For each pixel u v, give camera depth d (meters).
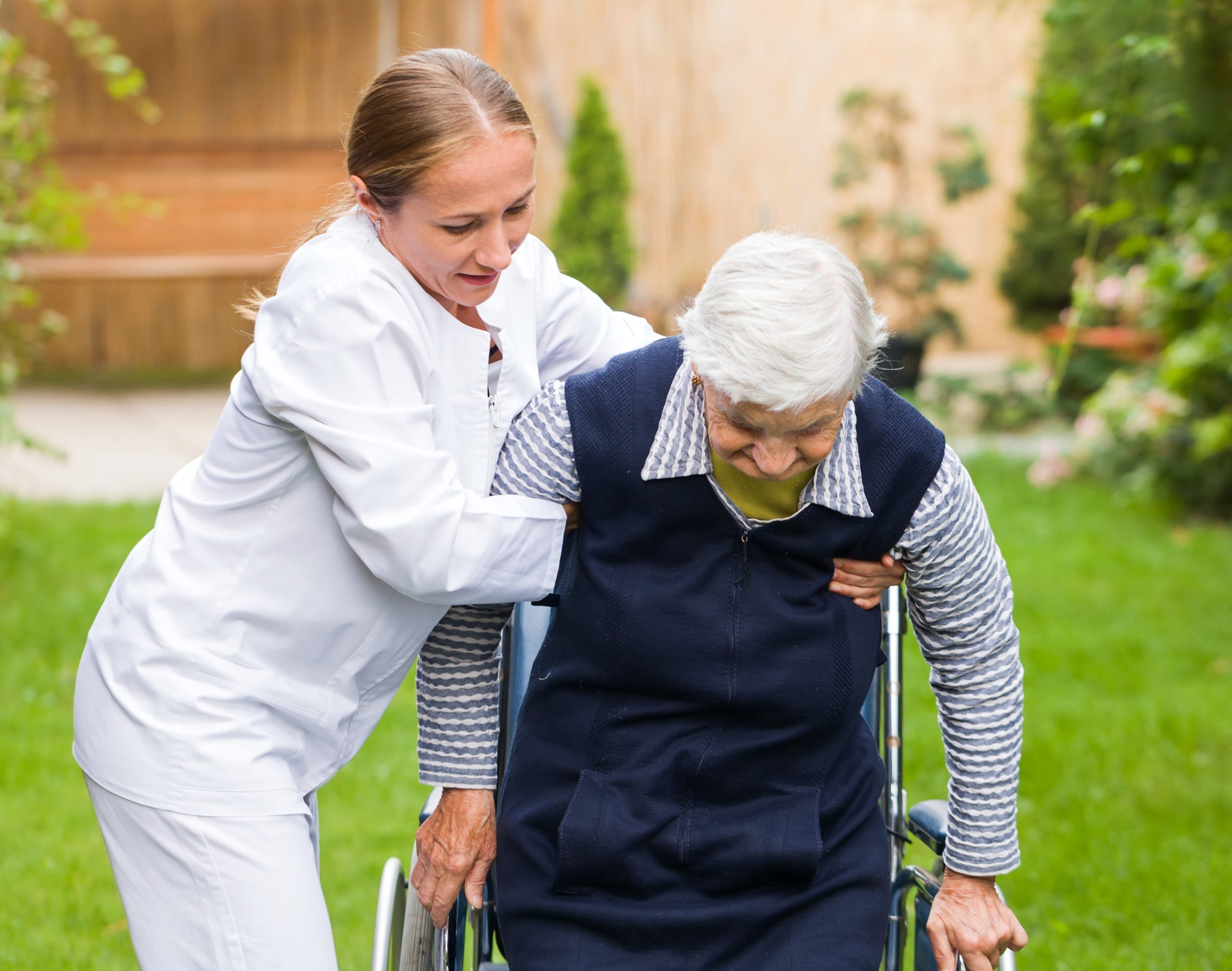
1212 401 10.04
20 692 6.29
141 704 2.43
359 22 16.45
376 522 2.32
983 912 2.67
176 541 2.49
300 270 2.38
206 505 2.48
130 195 8.62
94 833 5.02
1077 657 7.07
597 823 2.51
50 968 4.04
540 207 16.67
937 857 2.89
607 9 16.50
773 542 2.49
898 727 2.98
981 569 2.57
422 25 16.45
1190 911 4.50
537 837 2.60
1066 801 5.39
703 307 2.29
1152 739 6.00
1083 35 5.24
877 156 15.16
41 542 8.63
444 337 2.48
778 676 2.49
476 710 2.73
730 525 2.50
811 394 2.18
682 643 2.49
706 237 16.88
